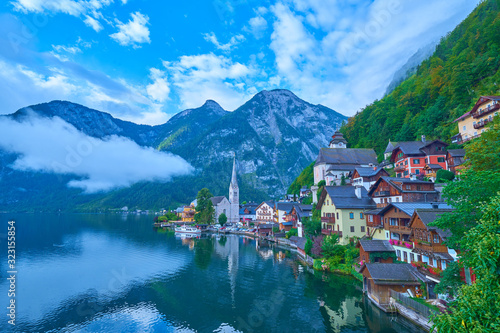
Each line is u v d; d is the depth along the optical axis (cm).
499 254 1189
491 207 1368
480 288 1255
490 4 12306
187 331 3356
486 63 8581
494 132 3331
